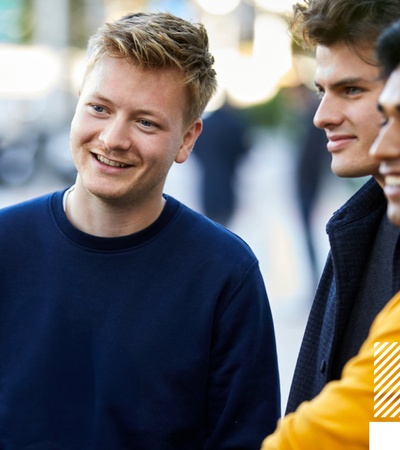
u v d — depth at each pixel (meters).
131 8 36.56
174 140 3.27
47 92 29.98
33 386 3.22
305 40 3.02
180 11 28.23
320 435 2.18
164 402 3.21
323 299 3.23
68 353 3.23
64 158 23.45
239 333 3.30
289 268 12.91
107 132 3.18
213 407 3.32
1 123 25.78
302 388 3.22
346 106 2.80
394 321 2.14
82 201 3.32
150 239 3.30
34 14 34.22
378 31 2.70
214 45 40.50
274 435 2.35
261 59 39.78
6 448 3.22
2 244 3.34
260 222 16.97
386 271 2.94
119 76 3.18
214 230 3.39
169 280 3.29
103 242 3.28
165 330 3.24
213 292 3.29
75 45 37.50
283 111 31.69
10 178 23.28
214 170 13.70
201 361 3.26
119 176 3.22
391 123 2.14
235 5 40.19
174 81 3.22
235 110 13.73
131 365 3.20
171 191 20.91
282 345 9.09
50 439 3.20
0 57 31.39
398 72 2.15
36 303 3.28
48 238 3.33
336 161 2.85
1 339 3.28
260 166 27.52
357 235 3.02
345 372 2.23
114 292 3.26
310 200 12.16
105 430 3.18
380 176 2.84
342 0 2.73
